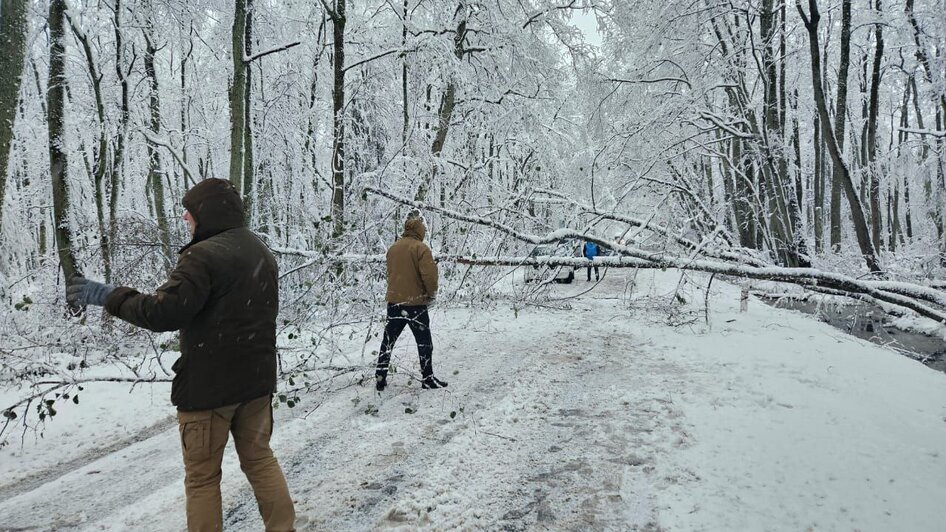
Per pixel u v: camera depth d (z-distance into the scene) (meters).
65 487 3.77
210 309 2.60
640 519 3.15
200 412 2.61
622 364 6.73
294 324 6.67
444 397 5.49
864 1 16.45
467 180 9.91
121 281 7.68
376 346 7.55
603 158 15.70
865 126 23.61
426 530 3.09
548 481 3.66
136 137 14.74
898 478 3.55
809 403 5.02
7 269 8.23
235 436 2.83
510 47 15.45
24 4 5.46
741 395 5.31
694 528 3.03
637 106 16.59
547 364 6.73
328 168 15.96
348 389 5.86
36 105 15.63
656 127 14.97
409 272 5.55
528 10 15.84
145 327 2.48
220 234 2.79
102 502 3.54
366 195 8.38
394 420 4.87
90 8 11.51
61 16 7.41
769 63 14.23
